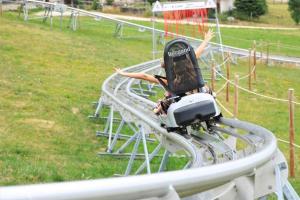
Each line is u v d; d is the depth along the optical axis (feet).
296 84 94.89
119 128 41.34
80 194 9.51
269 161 19.93
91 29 133.39
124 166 37.29
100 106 51.49
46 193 9.02
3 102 52.01
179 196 13.07
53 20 137.08
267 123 62.44
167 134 28.37
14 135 42.55
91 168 35.76
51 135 44.34
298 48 148.25
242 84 88.12
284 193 20.61
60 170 33.96
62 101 56.59
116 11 203.10
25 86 59.88
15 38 91.20
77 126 48.49
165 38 125.59
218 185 15.39
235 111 53.36
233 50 116.37
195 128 29.84
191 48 28.55
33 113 50.14
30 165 33.53
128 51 106.52
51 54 84.43
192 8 90.58
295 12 220.02
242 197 17.71
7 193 8.63
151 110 36.52
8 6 142.00
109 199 10.27
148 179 11.21
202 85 28.73
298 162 45.14
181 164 39.27
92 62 84.69
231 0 223.71
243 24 207.00
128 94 46.32
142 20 174.09
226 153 25.94
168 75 28.32
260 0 220.64
